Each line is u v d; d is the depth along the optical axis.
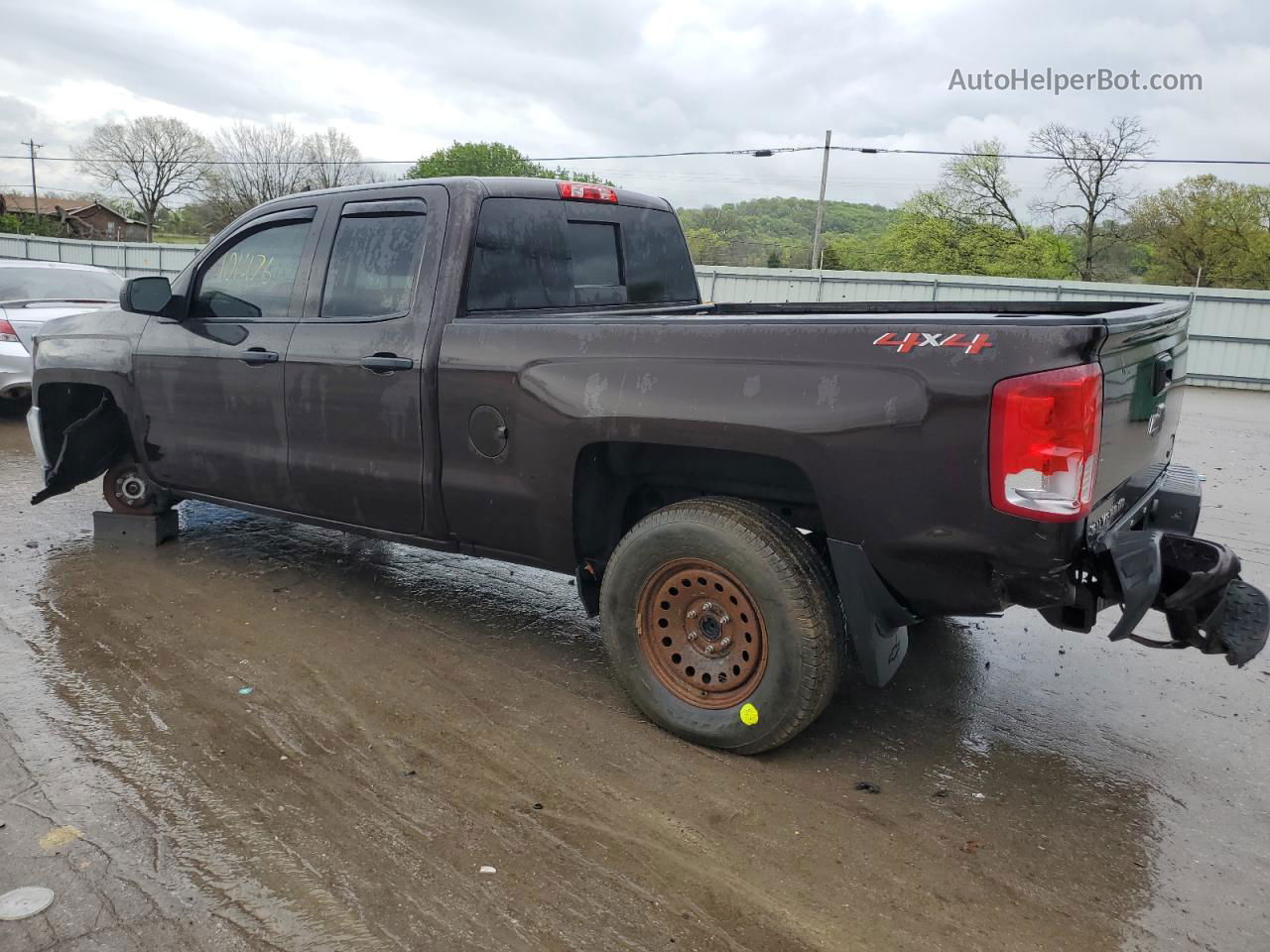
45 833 2.62
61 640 3.97
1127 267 47.34
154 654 3.87
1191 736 3.42
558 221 4.02
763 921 2.36
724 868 2.57
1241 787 3.07
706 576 3.07
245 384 4.23
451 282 3.60
